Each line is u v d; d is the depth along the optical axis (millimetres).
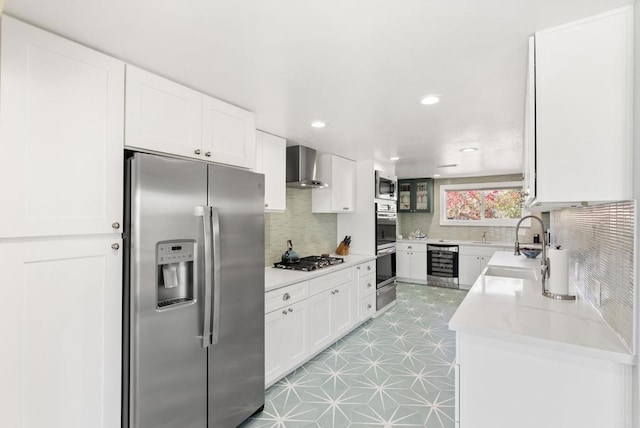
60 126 1343
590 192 1223
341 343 3426
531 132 1348
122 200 1538
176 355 1646
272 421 2135
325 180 3949
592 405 1266
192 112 1899
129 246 1532
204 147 1970
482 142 3322
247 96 2057
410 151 3787
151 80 1688
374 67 1672
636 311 1143
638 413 1121
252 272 2119
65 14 1216
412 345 3359
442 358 3051
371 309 4168
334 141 3287
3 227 1191
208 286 1750
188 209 1702
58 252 1335
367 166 4398
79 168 1396
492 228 6113
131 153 1663
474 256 5738
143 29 1323
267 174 2896
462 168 5152
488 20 1261
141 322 1504
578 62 1247
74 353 1373
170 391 1621
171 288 1710
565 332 1399
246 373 2082
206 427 1806
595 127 1215
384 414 2199
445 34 1362
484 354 1468
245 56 1554
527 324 1507
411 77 1790
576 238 2291
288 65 1646
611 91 1190
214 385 1851
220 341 1888
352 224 4523
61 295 1343
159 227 1574
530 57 1364
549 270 2092
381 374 2752
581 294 2072
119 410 1509
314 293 3059
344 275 3592
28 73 1257
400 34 1364
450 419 2141
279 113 2387
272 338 2527
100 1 1136
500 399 1436
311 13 1216
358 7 1180
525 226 5812
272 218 3537
